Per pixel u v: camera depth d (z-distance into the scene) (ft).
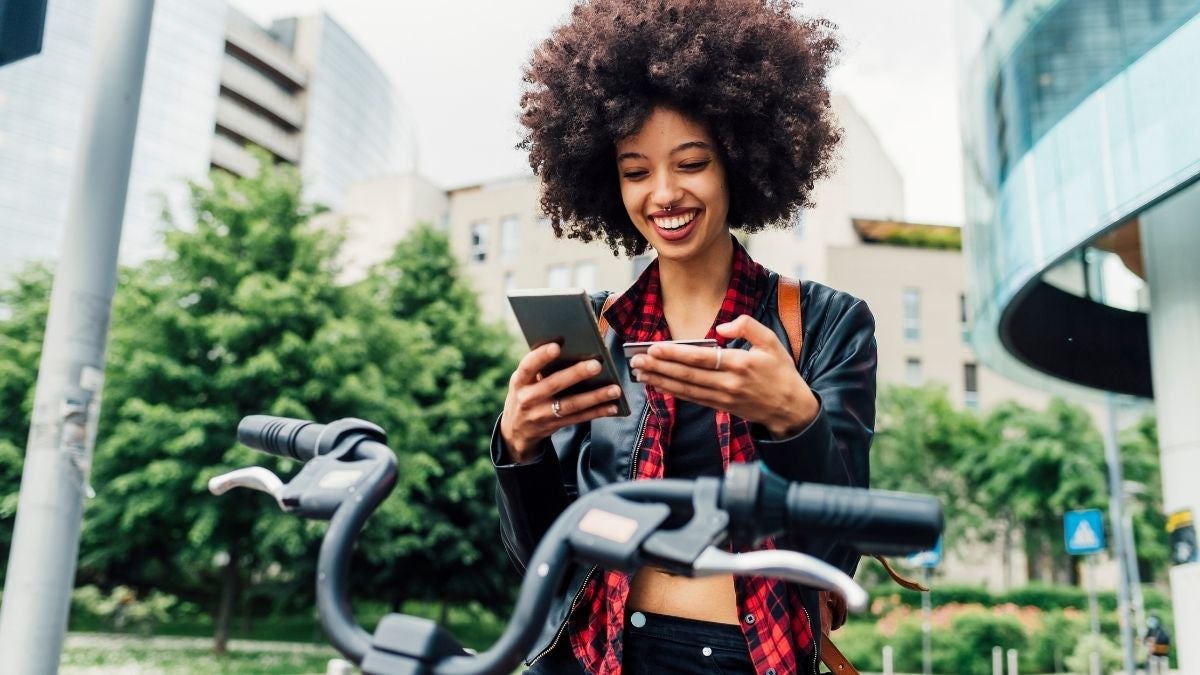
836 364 4.44
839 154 5.89
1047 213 31.27
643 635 4.37
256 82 217.15
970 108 39.06
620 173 4.97
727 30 4.94
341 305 52.06
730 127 4.93
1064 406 81.20
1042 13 31.96
